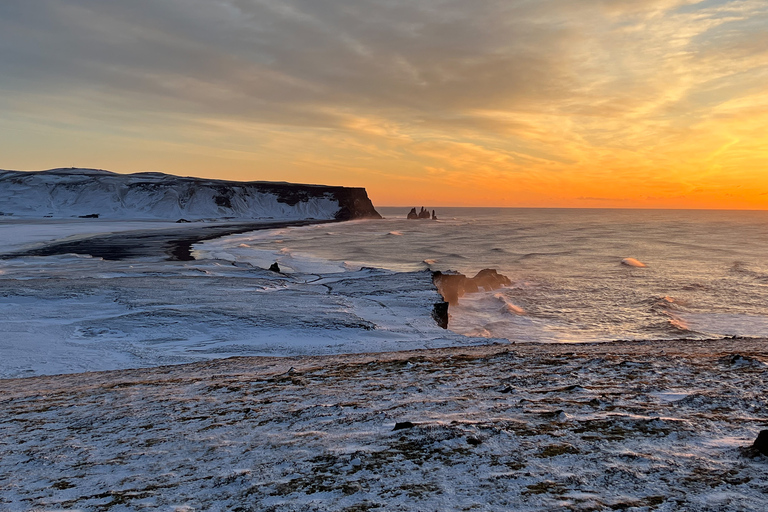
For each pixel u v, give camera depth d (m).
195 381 11.81
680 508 3.71
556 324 33.25
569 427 6.04
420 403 7.87
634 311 36.78
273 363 15.43
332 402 8.45
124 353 19.06
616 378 9.44
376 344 20.89
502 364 11.80
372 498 4.16
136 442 6.68
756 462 4.61
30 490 5.02
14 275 39.59
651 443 5.35
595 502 3.87
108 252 65.38
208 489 4.70
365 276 43.06
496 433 5.80
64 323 23.52
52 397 10.67
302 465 5.19
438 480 4.49
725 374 9.29
